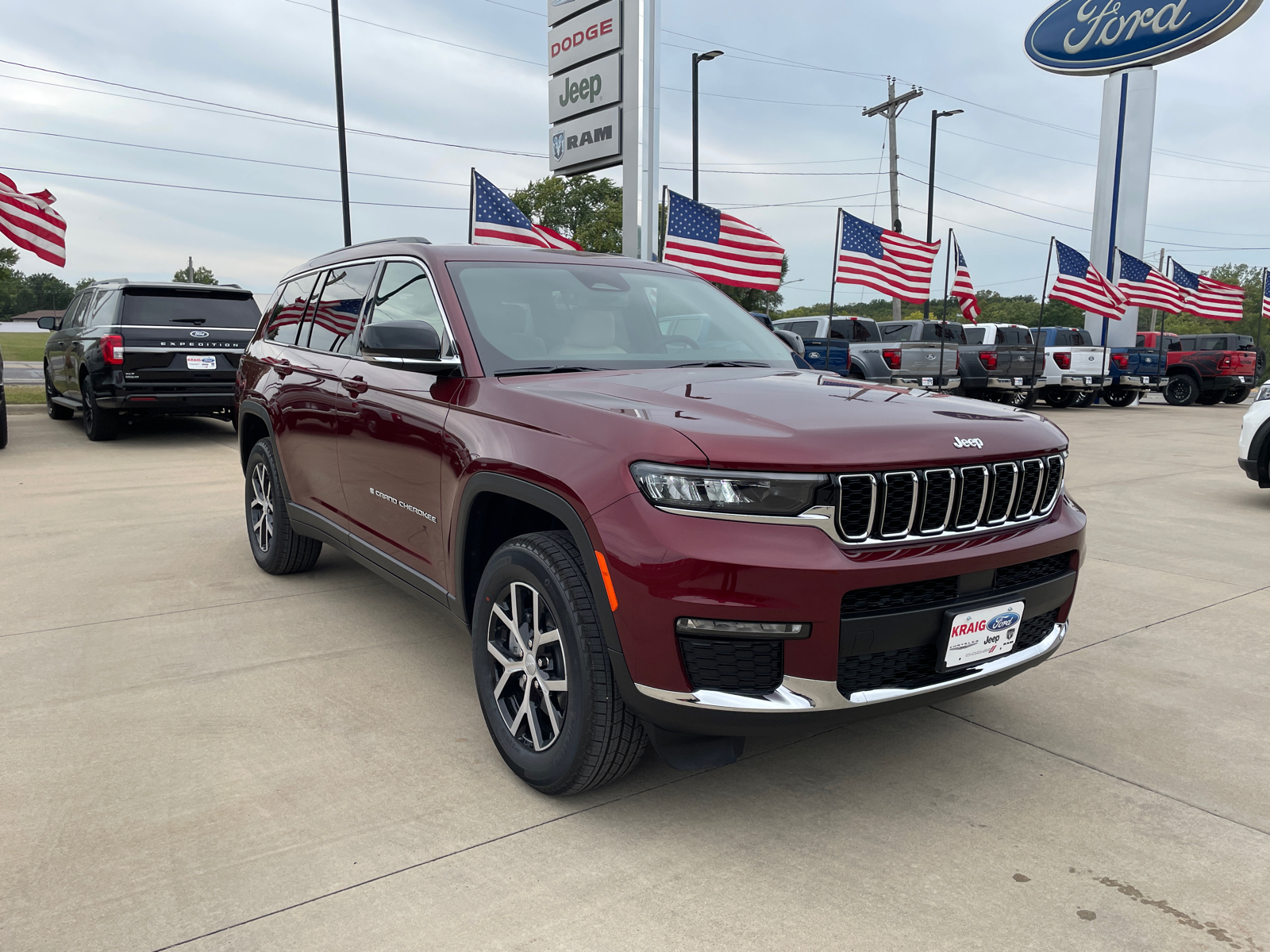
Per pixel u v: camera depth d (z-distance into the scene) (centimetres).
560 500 240
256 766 276
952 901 214
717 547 214
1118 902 214
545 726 267
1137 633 419
